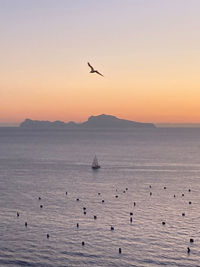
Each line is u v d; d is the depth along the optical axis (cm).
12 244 7544
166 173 16950
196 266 6631
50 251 7212
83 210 10106
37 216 9475
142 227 8606
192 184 14138
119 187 13438
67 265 6631
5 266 6556
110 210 10125
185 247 7419
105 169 18175
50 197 11681
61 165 19650
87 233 8181
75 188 13188
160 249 7319
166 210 10156
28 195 11938
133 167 18975
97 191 12700
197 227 8619
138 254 7088
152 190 12938
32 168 18450
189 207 10525
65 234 8119
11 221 9031
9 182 14312
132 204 10850
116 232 8256
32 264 6650
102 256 7006
